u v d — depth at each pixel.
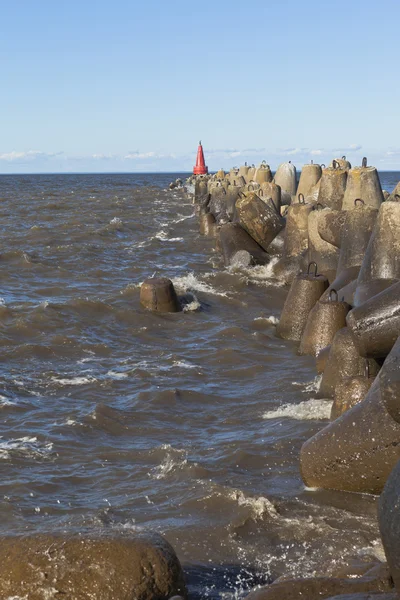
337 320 15.41
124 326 18.55
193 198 64.12
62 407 12.65
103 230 37.50
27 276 25.12
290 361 15.31
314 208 23.62
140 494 9.29
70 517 8.65
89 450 10.80
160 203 62.75
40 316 18.59
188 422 12.00
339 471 9.05
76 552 6.29
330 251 20.48
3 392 13.30
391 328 11.02
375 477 8.91
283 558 7.65
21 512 8.82
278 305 21.02
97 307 19.64
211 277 23.81
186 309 20.11
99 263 27.91
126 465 10.26
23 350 16.06
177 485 9.48
